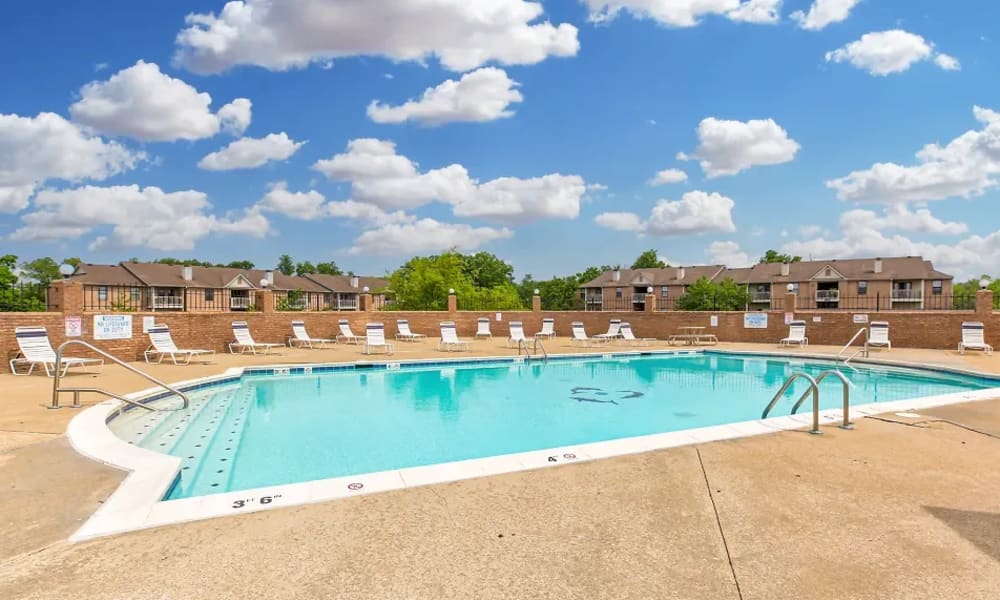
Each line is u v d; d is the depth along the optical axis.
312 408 9.60
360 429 8.16
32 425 6.18
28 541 3.28
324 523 3.55
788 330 18.97
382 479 4.41
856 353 14.56
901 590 2.70
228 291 56.12
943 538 3.31
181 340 14.46
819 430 6.04
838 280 49.62
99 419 6.47
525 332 23.38
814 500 3.95
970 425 6.27
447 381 12.56
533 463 4.84
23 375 10.23
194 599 2.63
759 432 5.95
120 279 49.66
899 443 5.51
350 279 72.88
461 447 7.24
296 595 2.66
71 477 4.43
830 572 2.89
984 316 16.00
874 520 3.59
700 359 16.62
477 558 3.06
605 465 4.80
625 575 2.87
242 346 16.06
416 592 2.69
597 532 3.41
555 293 64.50
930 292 46.69
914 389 11.56
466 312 22.73
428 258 37.19
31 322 10.93
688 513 3.71
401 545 3.23
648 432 8.10
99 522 3.54
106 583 2.78
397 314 21.62
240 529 3.46
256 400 10.23
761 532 3.41
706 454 5.13
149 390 9.02
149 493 4.08
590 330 22.69
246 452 6.89
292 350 16.67
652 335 21.42
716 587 2.74
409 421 8.70
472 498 4.00
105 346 12.44
